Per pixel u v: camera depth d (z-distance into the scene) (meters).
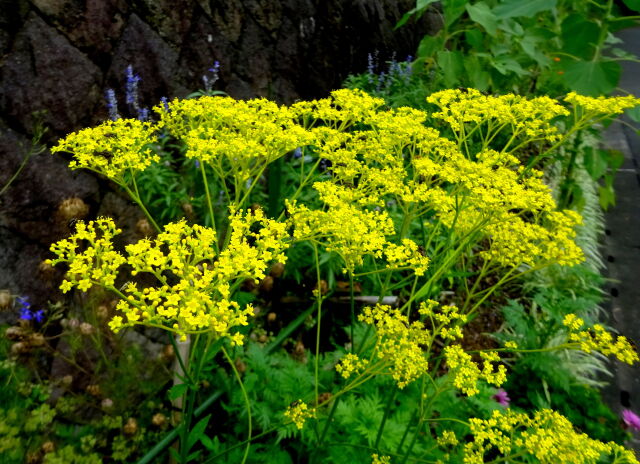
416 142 2.15
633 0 2.71
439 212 2.16
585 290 3.90
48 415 2.03
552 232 1.93
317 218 1.72
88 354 2.38
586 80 2.72
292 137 1.69
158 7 3.17
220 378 2.36
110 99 2.75
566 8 4.96
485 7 3.57
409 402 2.42
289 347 3.08
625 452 1.40
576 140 3.96
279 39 4.40
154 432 2.36
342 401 2.29
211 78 3.67
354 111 2.03
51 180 2.44
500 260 1.92
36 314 2.14
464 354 1.59
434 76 5.12
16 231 2.28
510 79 4.52
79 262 1.24
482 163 1.95
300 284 3.27
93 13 2.71
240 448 2.18
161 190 2.84
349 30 5.46
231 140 1.65
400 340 1.58
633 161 6.01
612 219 5.10
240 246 1.36
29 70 2.40
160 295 1.25
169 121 1.87
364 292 3.40
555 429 1.48
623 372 3.45
